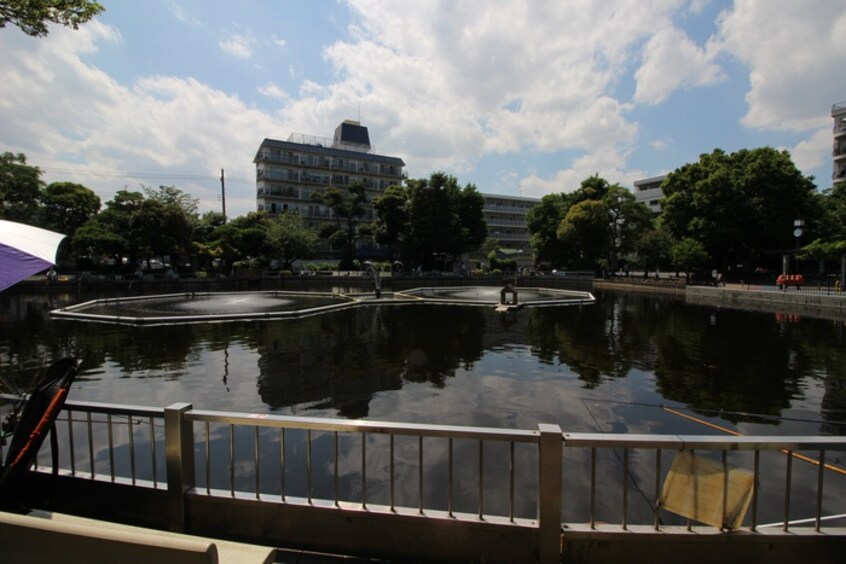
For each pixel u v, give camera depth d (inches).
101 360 386.9
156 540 56.1
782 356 420.8
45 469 118.5
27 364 373.7
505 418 254.4
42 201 1305.4
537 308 842.8
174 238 1242.6
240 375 341.4
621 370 365.1
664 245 1486.2
